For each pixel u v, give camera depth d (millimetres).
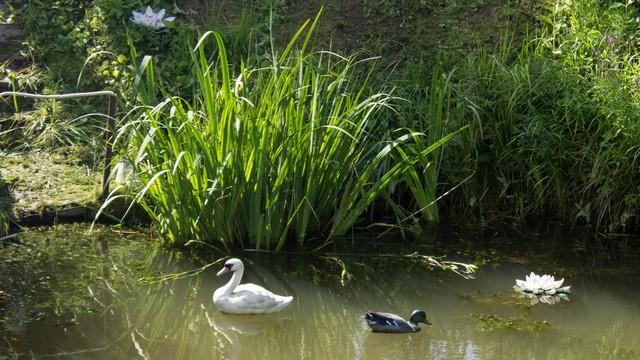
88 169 9578
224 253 8750
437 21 10945
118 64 10305
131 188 9031
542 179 9594
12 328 7500
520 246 9211
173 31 10578
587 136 9672
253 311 7879
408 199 9711
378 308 8031
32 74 10266
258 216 8773
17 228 8953
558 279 8594
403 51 10680
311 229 9117
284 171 8719
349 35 10844
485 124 9734
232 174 8656
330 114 9039
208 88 8641
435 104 9836
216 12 10914
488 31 10812
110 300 7953
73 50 10516
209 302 8039
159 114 9133
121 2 10719
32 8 10758
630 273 8750
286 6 11031
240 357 7324
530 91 9766
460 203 9711
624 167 9445
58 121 9930
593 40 10242
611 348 7516
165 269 8445
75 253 8625
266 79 9977
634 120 9422
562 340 7609
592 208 9617
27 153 9703
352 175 9211
